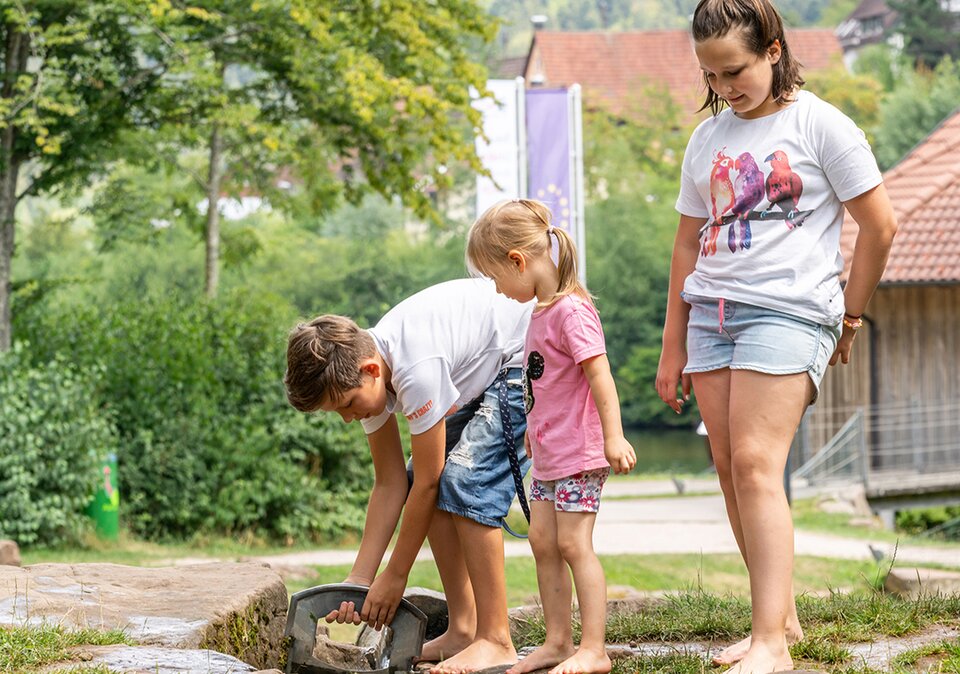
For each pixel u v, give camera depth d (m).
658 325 53.81
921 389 21.45
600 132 60.56
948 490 19.30
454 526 3.99
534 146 18.81
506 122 18.56
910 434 21.36
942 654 3.45
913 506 19.09
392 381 3.71
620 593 8.56
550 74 68.94
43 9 14.14
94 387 12.85
